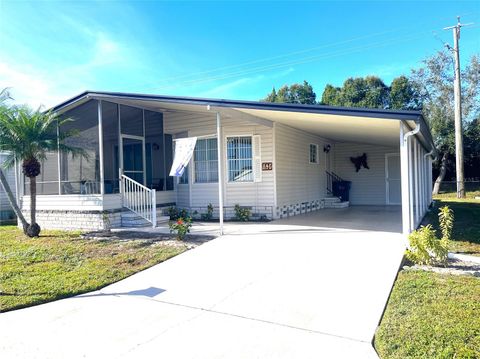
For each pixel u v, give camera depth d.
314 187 14.12
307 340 3.27
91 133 9.88
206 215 11.16
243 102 7.86
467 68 24.05
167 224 10.14
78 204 9.88
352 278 4.91
